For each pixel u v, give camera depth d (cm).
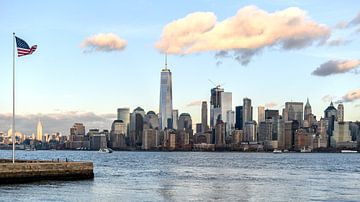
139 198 6644
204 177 11238
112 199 6431
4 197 6312
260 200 6806
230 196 7188
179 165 19012
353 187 8938
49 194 6681
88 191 7175
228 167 17450
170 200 6550
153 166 17625
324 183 9856
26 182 8075
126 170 14125
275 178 11244
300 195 7475
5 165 7844
